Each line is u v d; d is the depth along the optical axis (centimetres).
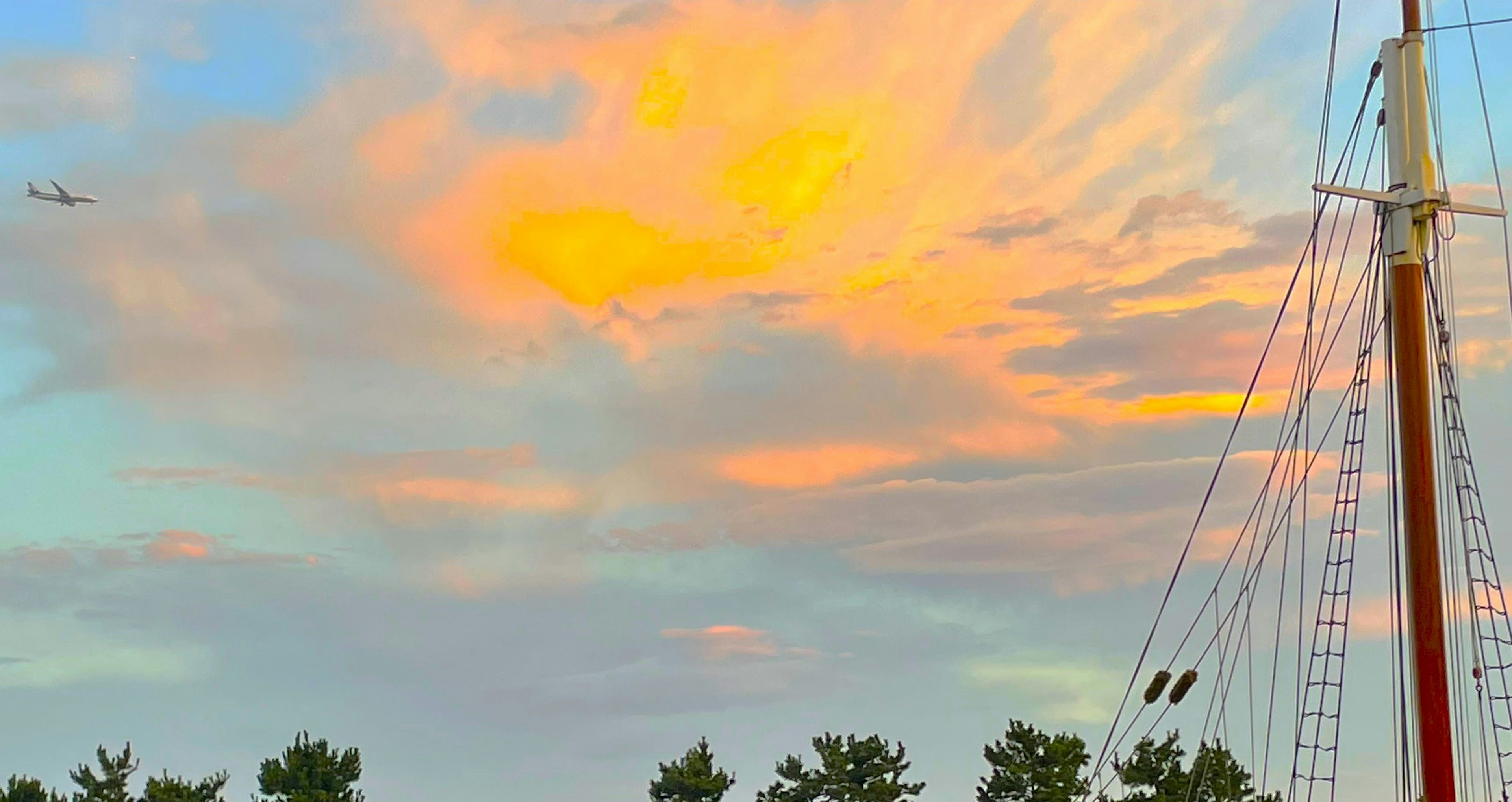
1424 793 2902
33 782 6806
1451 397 3134
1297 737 3303
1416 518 2984
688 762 7938
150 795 6944
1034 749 7162
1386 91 3120
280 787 7350
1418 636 2947
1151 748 7000
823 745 7781
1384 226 3122
